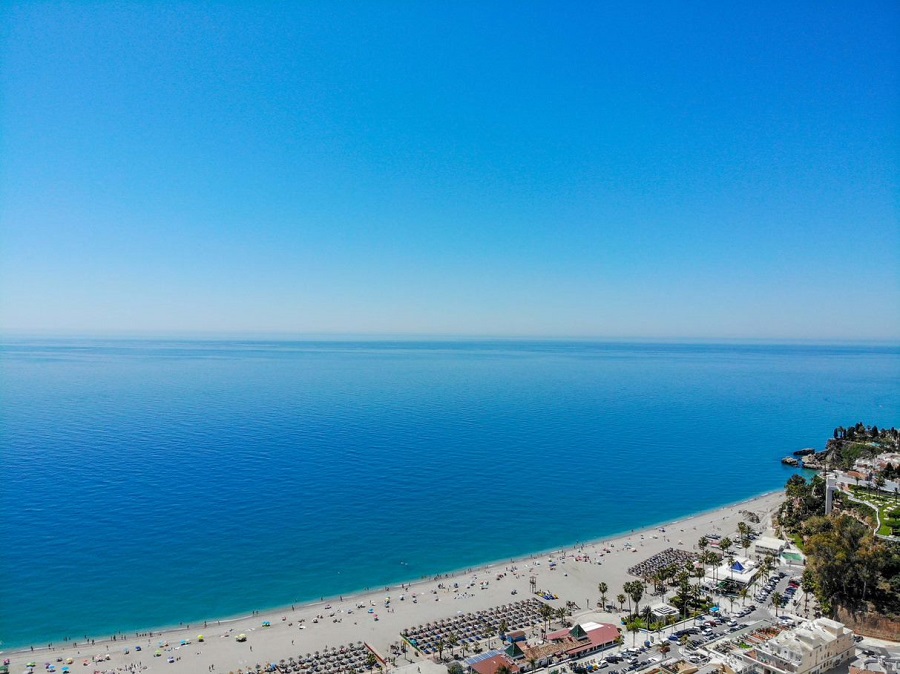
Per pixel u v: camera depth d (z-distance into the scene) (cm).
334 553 19412
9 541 19188
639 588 14800
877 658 12019
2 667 12475
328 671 12544
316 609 15638
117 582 16688
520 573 18050
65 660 12875
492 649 13338
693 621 14212
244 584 16962
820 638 11769
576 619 14762
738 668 11775
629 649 12975
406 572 18275
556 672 12056
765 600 15312
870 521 18162
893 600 13500
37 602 15450
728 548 19488
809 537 17138
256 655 13225
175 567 17788
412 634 14175
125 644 13650
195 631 14325
